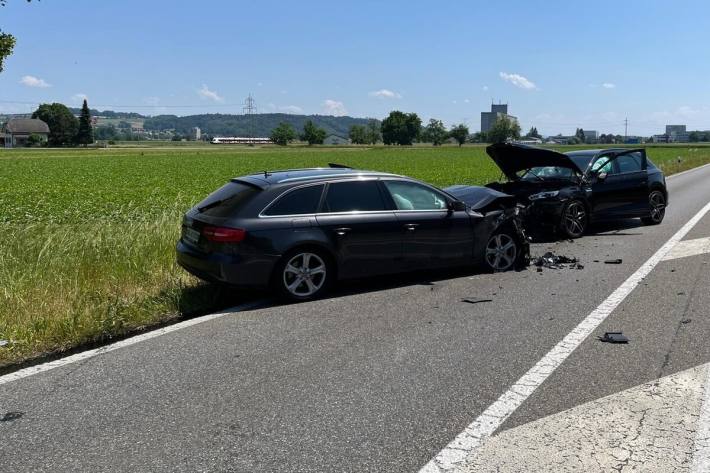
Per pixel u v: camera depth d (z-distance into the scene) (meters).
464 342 5.12
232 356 4.80
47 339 5.14
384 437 3.43
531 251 9.68
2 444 3.35
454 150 116.25
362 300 6.58
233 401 3.93
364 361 4.66
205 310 6.27
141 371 4.48
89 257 7.59
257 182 6.55
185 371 4.47
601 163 11.78
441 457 3.20
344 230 6.63
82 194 22.84
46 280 6.63
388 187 7.12
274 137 181.25
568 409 3.78
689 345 4.98
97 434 3.47
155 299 6.32
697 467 3.07
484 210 7.92
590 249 9.84
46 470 3.07
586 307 6.23
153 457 3.20
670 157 54.44
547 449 3.28
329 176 6.83
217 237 6.14
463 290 7.03
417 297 6.71
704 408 3.77
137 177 36.22
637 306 6.24
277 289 6.36
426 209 7.32
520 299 6.59
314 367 4.54
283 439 3.40
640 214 12.23
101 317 5.52
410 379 4.29
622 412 3.73
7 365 4.65
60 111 160.25
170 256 8.02
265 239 6.20
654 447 3.29
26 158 74.06
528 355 4.79
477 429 3.52
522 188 11.21
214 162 61.88
